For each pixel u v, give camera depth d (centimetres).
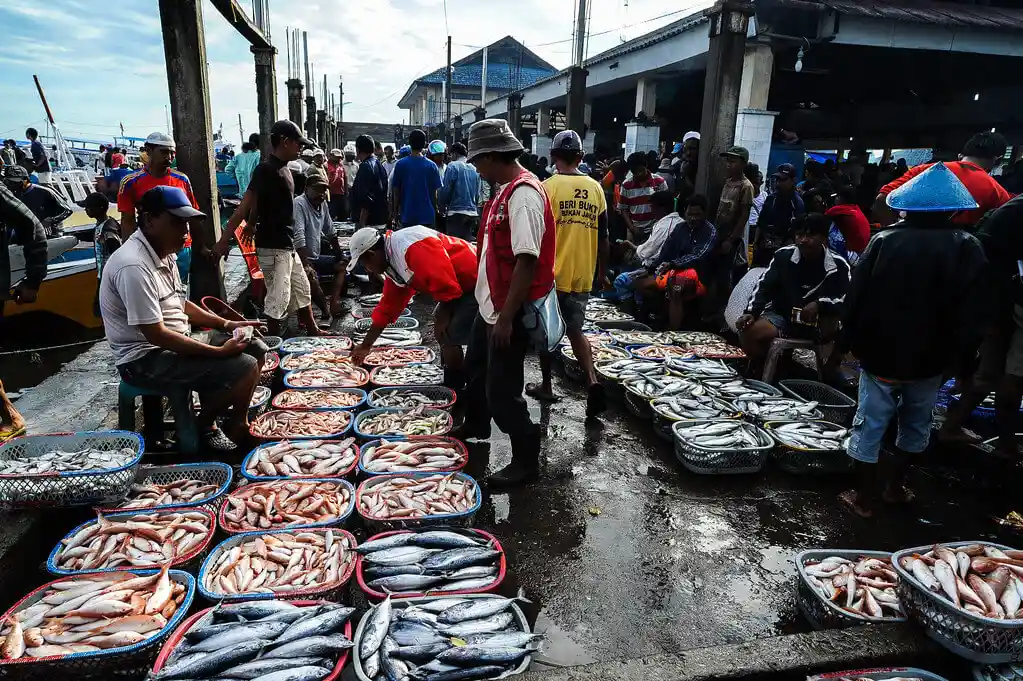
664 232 733
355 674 220
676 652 238
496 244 347
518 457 382
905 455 360
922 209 305
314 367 525
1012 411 407
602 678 217
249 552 275
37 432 390
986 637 224
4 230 399
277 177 570
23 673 212
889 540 338
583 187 464
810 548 329
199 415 396
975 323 306
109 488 300
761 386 512
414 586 261
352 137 4544
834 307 520
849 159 1436
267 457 360
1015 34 1178
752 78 1098
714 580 301
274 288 596
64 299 711
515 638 232
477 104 5012
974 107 1634
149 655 225
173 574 261
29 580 287
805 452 398
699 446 391
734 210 710
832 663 228
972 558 254
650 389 494
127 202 550
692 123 2142
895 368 327
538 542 325
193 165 478
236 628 227
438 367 536
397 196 836
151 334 341
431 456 372
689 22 1334
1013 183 621
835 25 1049
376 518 304
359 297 891
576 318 473
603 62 1825
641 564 310
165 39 455
